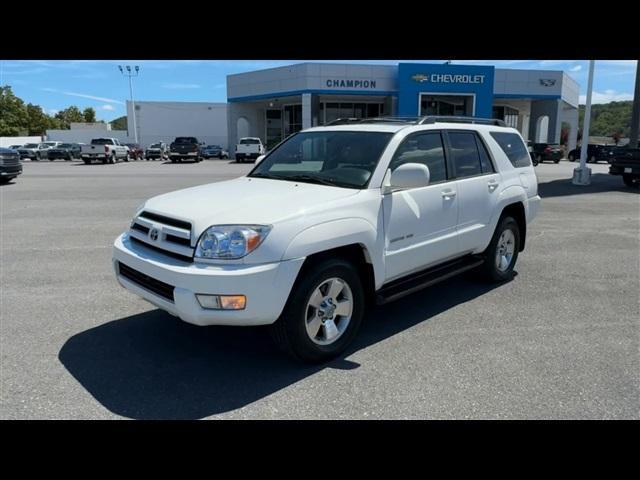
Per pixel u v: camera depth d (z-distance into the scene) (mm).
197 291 3395
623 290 5902
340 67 36938
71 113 124625
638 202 13812
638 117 21875
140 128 60281
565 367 3912
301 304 3684
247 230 3453
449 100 38312
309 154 4887
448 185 4953
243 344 4316
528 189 6270
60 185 18688
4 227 9719
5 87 84875
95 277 6258
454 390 3555
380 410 3307
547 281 6238
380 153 4410
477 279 6082
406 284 4633
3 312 5035
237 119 46125
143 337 4441
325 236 3727
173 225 3760
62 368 3854
